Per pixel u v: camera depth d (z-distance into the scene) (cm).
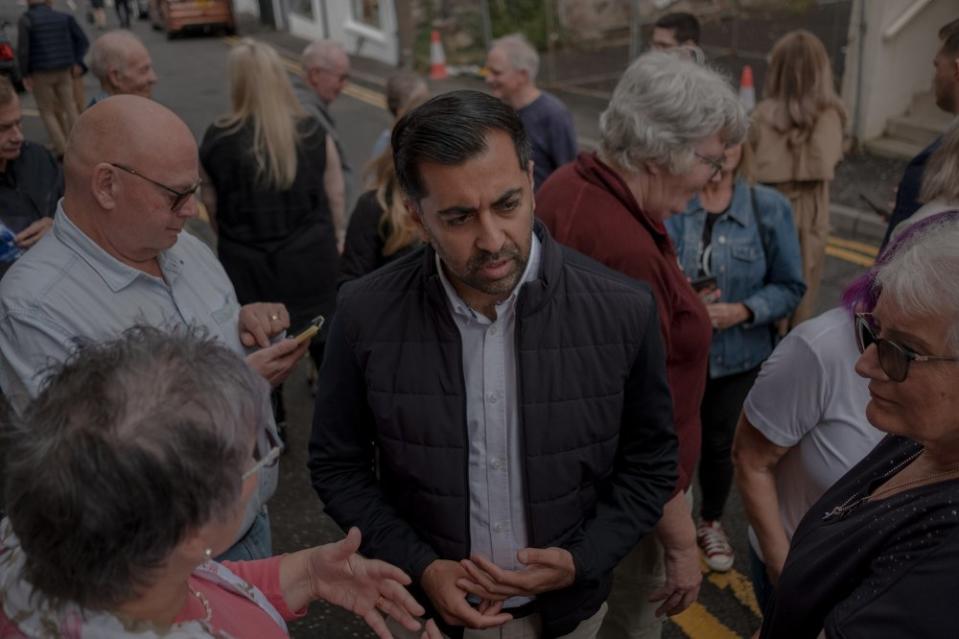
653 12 1116
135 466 92
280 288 363
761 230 281
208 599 122
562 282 166
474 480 171
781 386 182
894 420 125
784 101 347
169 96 1275
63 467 92
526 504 169
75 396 98
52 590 99
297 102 358
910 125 743
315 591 147
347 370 172
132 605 103
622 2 1142
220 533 105
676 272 200
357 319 169
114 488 92
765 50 965
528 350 163
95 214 184
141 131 179
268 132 340
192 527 99
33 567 98
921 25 729
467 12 1291
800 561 135
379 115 1086
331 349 175
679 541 206
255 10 1908
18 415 101
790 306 288
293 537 356
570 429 166
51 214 311
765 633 147
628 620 230
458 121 141
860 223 634
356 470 183
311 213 364
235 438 102
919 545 113
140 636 103
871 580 117
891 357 120
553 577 164
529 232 152
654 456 180
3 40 854
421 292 166
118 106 181
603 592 181
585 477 172
